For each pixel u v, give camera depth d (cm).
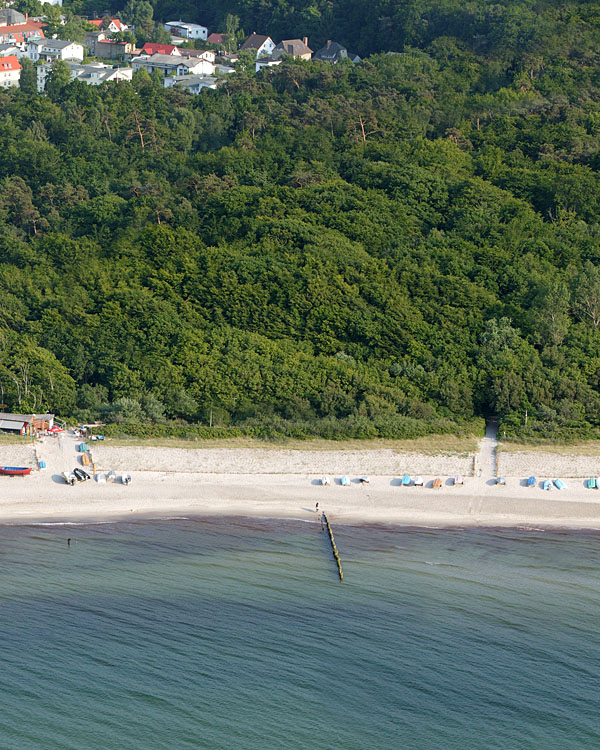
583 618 13375
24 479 16438
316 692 12100
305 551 14850
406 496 16162
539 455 17075
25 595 13725
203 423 18400
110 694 12012
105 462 16888
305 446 17375
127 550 14825
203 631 13088
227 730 11512
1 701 11888
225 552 14800
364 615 13412
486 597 13800
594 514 15725
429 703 11956
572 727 11606
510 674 12388
